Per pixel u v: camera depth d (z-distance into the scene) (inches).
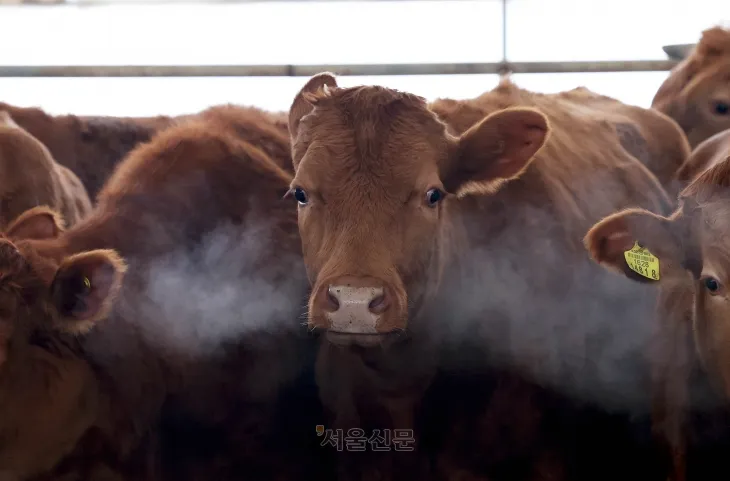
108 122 274.7
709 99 270.7
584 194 193.3
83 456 164.4
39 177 232.4
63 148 267.9
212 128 206.5
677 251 148.9
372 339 138.1
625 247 154.0
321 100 151.7
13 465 156.5
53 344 157.0
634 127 233.5
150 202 185.2
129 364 172.4
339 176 143.8
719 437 161.0
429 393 171.8
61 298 149.6
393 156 144.6
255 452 188.7
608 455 184.4
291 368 191.5
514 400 174.4
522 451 176.1
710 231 142.3
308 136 149.9
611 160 209.8
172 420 183.0
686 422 165.8
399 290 138.8
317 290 137.8
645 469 183.9
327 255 142.0
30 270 153.5
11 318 150.3
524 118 151.5
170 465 183.9
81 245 171.5
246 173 195.9
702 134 273.9
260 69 256.4
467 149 154.9
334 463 185.0
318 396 189.5
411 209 144.9
